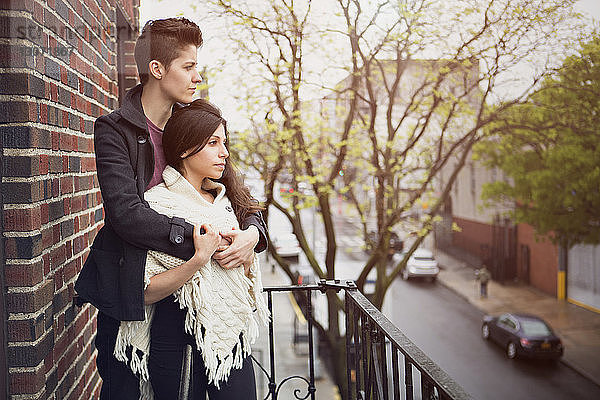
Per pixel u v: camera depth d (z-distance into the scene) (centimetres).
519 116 900
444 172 969
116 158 142
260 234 160
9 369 153
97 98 225
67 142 189
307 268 984
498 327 1252
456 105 890
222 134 154
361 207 938
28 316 154
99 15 213
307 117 796
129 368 154
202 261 140
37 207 157
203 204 152
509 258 1170
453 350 1281
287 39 722
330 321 970
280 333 991
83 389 214
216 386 157
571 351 1224
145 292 141
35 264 155
